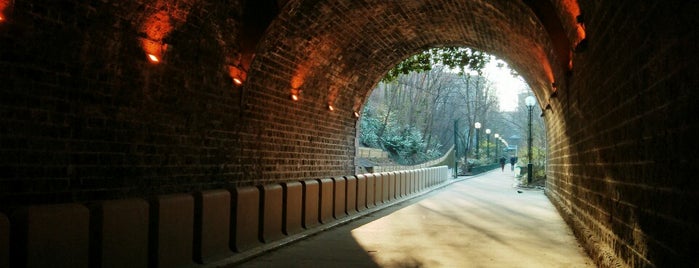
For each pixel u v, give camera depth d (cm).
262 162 1387
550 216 1479
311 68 1571
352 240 1019
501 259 837
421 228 1205
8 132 688
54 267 484
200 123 1110
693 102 370
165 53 974
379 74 2048
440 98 6719
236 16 1156
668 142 434
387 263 797
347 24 1522
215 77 1154
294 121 1570
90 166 823
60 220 492
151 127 959
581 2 792
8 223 440
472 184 3178
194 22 1024
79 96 798
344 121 1991
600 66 733
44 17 723
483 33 1723
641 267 529
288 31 1323
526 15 1162
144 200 621
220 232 778
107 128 855
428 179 2677
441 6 1542
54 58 750
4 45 675
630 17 544
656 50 458
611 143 681
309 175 1692
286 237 992
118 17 844
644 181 516
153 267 628
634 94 545
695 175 371
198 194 731
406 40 1861
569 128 1202
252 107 1323
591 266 782
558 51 1066
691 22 370
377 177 1712
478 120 6856
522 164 3838
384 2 1485
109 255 548
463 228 1212
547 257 857
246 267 757
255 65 1285
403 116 5269
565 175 1395
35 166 729
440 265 786
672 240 429
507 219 1402
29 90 715
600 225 789
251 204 869
